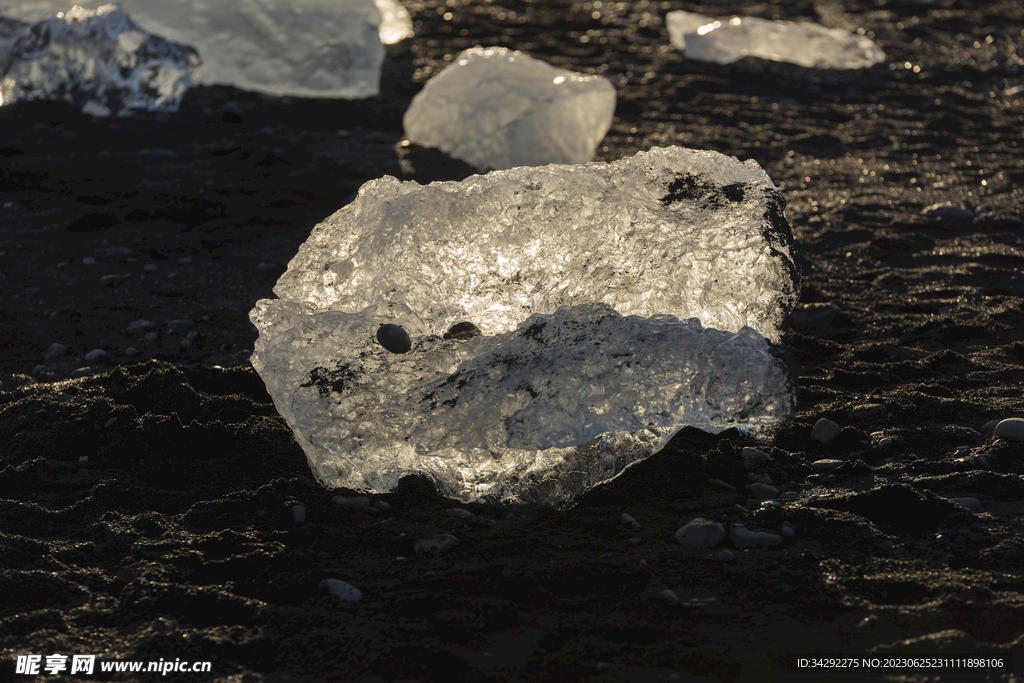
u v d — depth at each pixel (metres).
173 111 6.37
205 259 4.31
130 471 2.60
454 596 2.07
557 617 2.00
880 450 2.68
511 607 2.02
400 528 2.35
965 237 4.60
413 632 1.96
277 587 2.09
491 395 2.44
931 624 1.93
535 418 2.43
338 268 2.61
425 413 2.45
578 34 8.66
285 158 5.57
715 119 6.52
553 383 2.45
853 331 3.60
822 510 2.33
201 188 5.11
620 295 2.74
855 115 6.68
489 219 2.65
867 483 2.51
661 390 2.48
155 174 5.30
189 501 2.47
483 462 2.51
